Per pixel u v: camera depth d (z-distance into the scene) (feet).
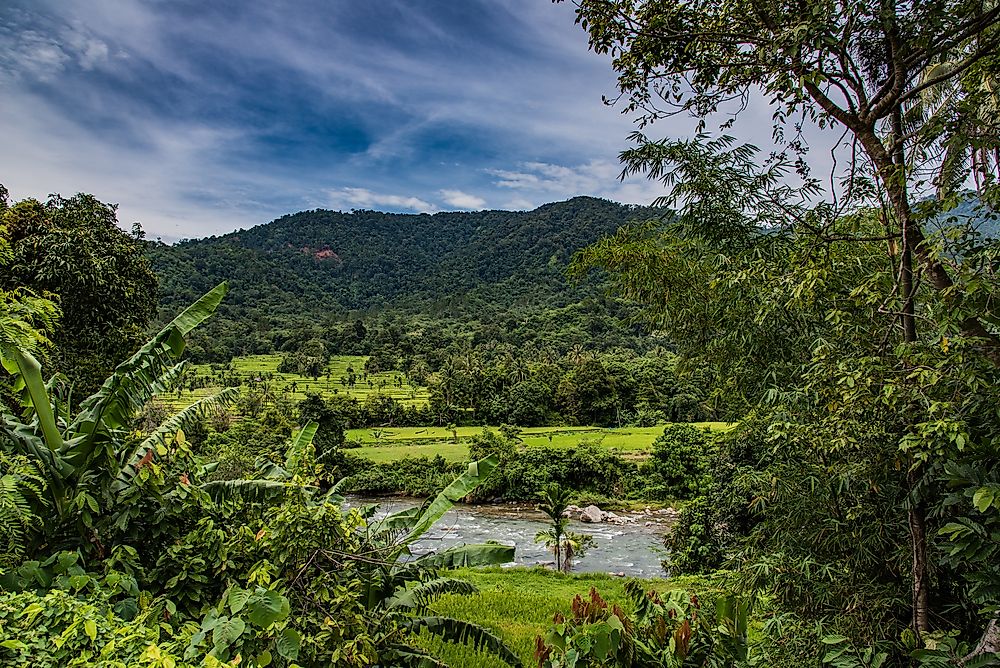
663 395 183.62
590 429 172.35
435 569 19.83
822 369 14.58
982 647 10.71
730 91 14.61
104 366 39.32
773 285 16.26
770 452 19.19
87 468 15.14
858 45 13.01
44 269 36.68
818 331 17.53
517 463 127.65
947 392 12.34
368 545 17.88
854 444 14.05
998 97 12.75
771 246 19.53
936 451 12.09
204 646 10.71
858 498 16.29
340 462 126.11
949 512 13.62
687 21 13.88
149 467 15.55
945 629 14.75
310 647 14.15
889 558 15.87
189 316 17.76
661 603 11.88
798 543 17.37
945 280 12.68
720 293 19.49
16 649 7.90
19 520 13.00
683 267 20.86
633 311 23.79
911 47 12.19
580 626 10.68
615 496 122.62
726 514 50.90
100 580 13.01
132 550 14.24
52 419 14.51
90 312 39.60
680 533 59.21
